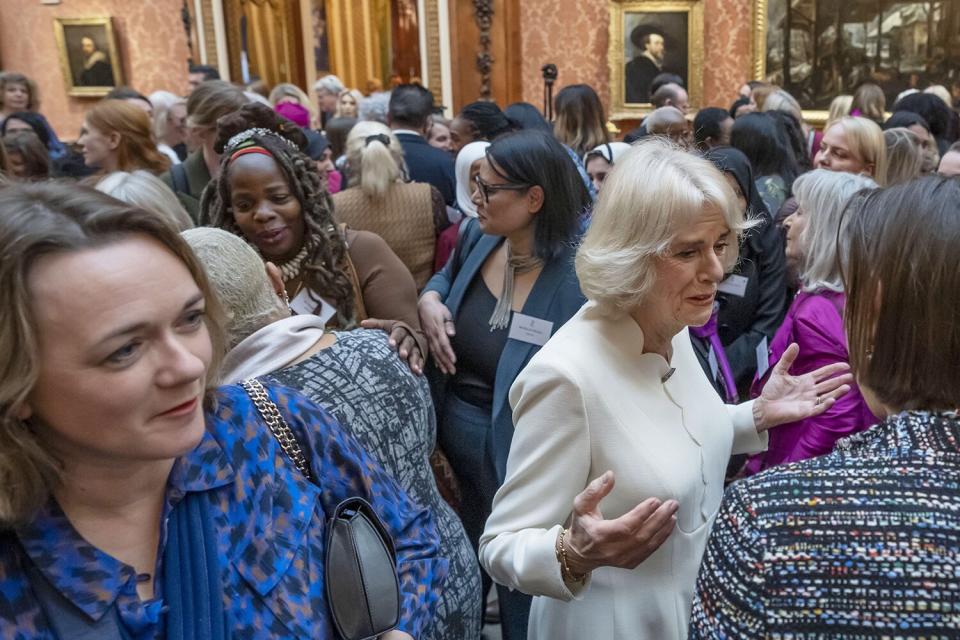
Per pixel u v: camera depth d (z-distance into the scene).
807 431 2.20
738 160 2.96
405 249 3.78
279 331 1.55
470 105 5.01
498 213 2.32
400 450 1.63
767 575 0.87
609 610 1.62
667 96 7.16
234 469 1.08
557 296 2.32
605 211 1.59
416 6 10.81
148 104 5.81
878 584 0.83
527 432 1.61
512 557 1.55
